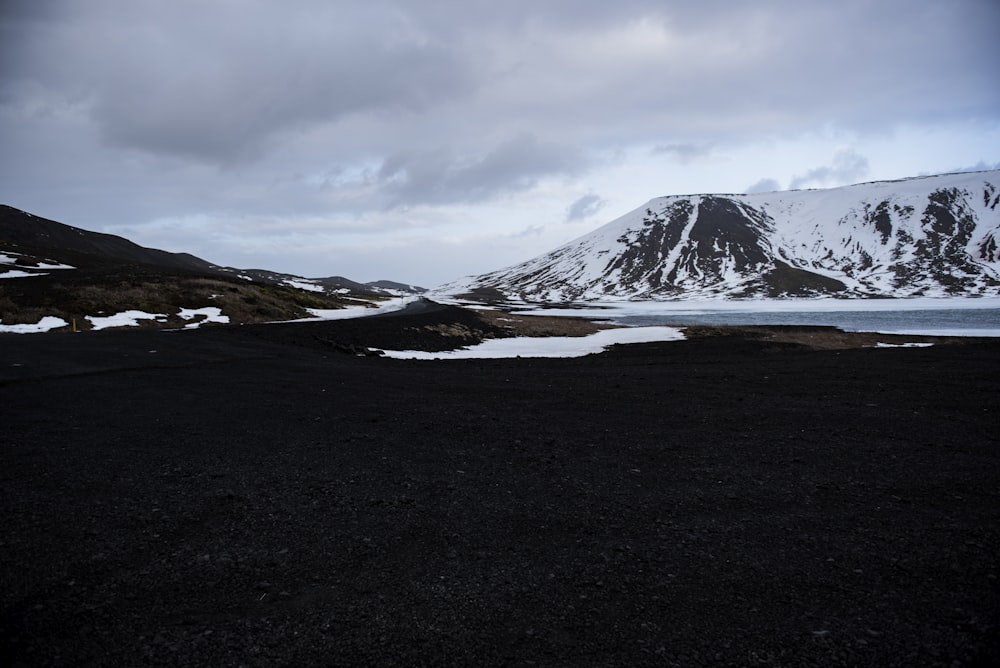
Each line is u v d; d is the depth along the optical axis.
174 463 7.54
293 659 3.55
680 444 8.90
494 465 7.71
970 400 12.97
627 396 13.53
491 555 5.04
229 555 4.97
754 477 7.27
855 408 12.02
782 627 3.90
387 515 5.93
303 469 7.39
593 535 5.48
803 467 7.70
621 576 4.65
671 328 57.12
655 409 11.84
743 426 10.23
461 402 12.45
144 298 42.25
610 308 128.38
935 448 8.70
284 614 4.07
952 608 4.11
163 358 17.88
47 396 11.69
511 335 51.53
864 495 6.61
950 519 5.87
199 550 5.06
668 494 6.63
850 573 4.68
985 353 24.97
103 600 4.21
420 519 5.84
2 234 138.50
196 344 21.70
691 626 3.92
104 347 19.30
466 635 3.81
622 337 49.41
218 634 3.80
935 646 3.64
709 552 5.10
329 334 33.25
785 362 23.72
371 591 4.39
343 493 6.54
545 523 5.77
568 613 4.09
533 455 8.21
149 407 10.96
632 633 3.83
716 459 8.08
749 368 20.75
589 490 6.76
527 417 10.85
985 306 111.69
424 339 39.22
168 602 4.21
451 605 4.20
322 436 9.11
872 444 8.95
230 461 7.68
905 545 5.23
